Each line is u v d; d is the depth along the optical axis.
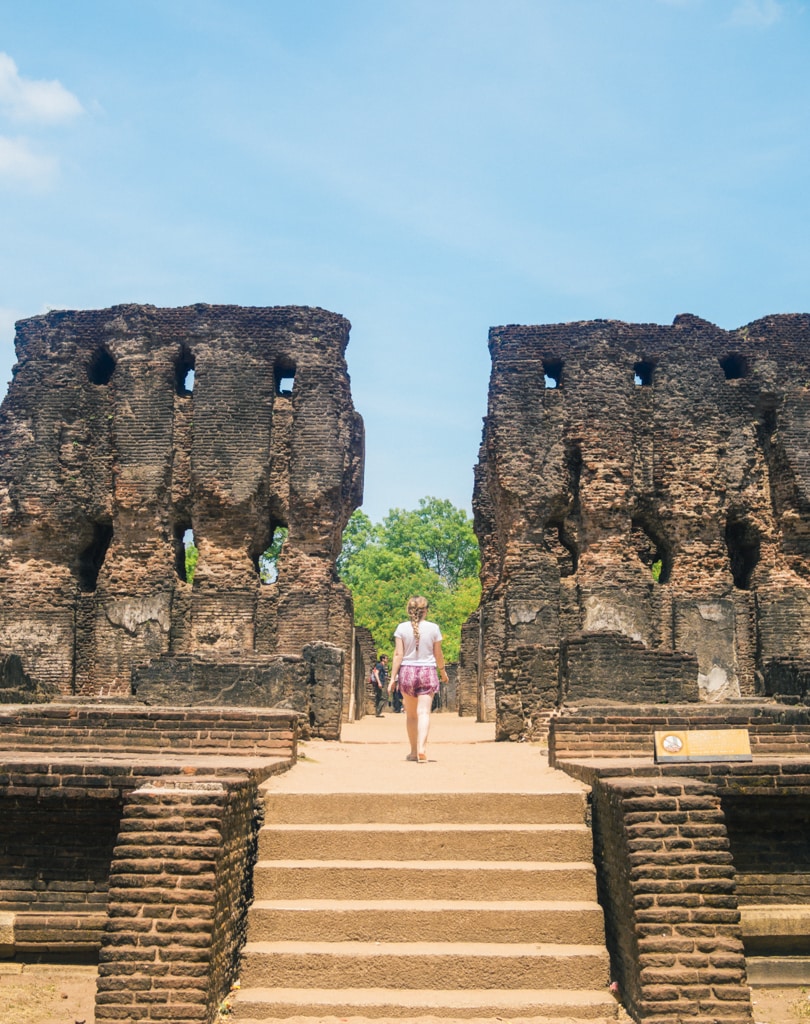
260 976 8.25
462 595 71.75
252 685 20.38
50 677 32.41
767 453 34.53
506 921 8.61
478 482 37.12
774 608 32.88
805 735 12.41
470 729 27.44
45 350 34.47
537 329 34.31
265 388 33.81
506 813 9.70
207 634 32.28
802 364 34.53
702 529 33.66
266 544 34.03
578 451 33.66
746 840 9.59
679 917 7.94
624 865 8.34
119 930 7.82
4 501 33.59
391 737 22.72
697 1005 7.60
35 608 32.72
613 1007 7.90
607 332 34.25
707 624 32.78
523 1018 7.84
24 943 9.19
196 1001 7.62
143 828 8.23
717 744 9.61
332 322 34.38
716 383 34.53
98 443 34.31
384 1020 7.79
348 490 34.97
